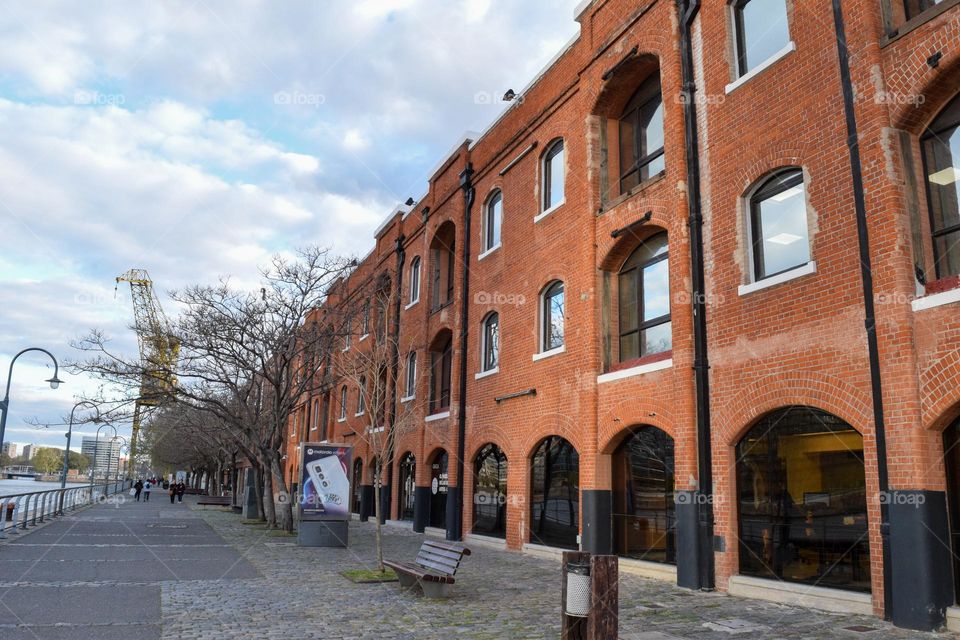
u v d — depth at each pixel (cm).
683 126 1260
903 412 809
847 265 916
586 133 1532
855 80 926
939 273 855
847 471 909
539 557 1522
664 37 1326
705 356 1142
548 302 1680
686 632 767
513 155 1883
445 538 1998
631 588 1090
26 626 725
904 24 878
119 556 1355
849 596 867
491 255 1950
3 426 2112
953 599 768
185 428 3653
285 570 1232
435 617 838
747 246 1105
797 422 992
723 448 1088
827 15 991
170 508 3747
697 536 1091
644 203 1330
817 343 945
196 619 789
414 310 2492
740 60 1185
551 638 734
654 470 1266
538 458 1639
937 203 867
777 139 1056
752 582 995
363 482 2845
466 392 2012
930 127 884
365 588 1044
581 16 1593
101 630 721
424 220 2483
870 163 889
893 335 832
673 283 1218
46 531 1859
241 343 2119
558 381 1542
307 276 2217
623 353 1420
